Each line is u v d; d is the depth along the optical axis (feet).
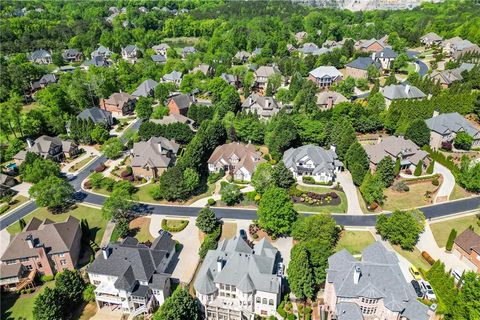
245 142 451.12
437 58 655.76
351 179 376.07
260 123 447.83
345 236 296.51
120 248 265.54
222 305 240.53
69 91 564.30
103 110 531.50
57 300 238.07
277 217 292.40
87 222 324.80
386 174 341.41
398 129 419.95
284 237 303.89
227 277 239.09
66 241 281.95
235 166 397.80
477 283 203.31
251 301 237.86
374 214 321.52
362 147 369.30
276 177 353.31
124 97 580.71
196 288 238.48
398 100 462.19
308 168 373.61
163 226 321.52
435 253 275.39
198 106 518.78
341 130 405.39
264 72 632.38
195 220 330.95
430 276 248.11
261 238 303.48
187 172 358.84
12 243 272.51
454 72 544.21
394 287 217.15
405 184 346.74
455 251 273.75
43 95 559.38
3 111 493.36
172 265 281.33
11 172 419.33
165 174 357.41
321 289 254.27
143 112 533.96
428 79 518.37
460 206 319.06
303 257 236.43
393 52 650.43
